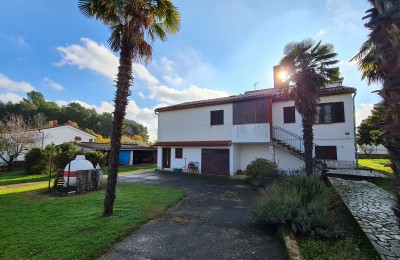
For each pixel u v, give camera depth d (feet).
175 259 13.56
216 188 38.52
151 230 18.25
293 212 17.22
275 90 61.31
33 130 87.35
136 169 77.56
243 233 17.60
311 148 35.09
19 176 56.80
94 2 22.36
